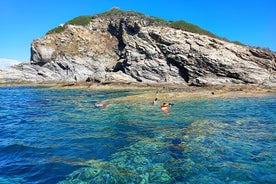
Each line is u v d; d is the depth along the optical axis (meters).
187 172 8.17
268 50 47.28
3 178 7.98
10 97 34.06
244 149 10.18
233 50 47.00
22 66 68.00
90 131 13.57
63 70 67.19
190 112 19.06
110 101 25.30
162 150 10.24
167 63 50.97
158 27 54.75
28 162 9.26
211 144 10.85
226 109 20.34
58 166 8.84
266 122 15.27
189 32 51.16
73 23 81.69
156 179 7.73
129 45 54.75
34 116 18.56
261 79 43.91
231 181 7.54
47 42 70.75
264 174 7.95
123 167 8.63
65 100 28.95
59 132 13.45
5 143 11.55
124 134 12.88
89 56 69.56
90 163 9.05
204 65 46.91
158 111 19.66
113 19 80.38
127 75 52.88
